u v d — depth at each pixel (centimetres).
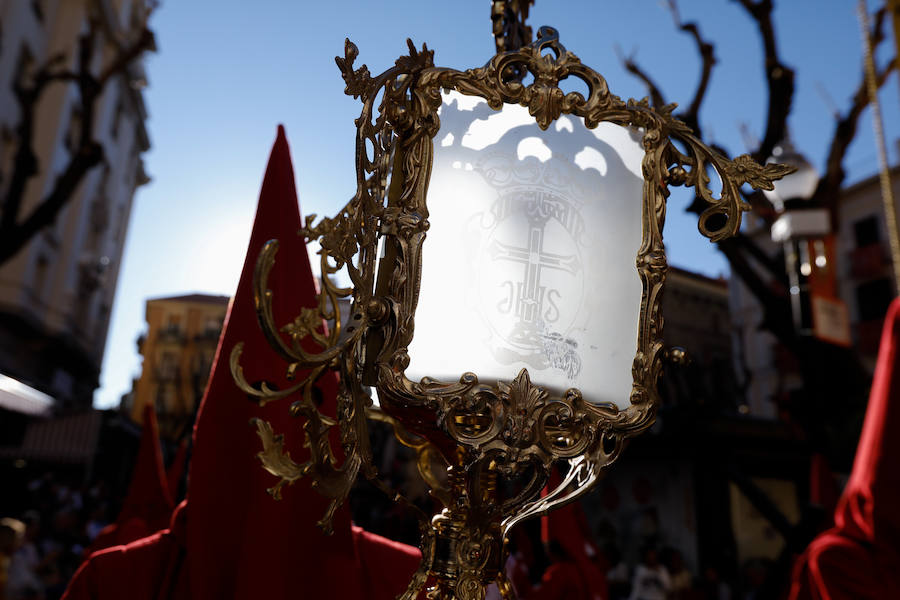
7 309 1590
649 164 85
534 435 72
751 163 84
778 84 499
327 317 64
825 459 370
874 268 1567
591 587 312
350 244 68
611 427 76
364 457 68
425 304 73
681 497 791
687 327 1402
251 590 84
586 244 82
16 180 634
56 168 1620
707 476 769
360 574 95
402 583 97
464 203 78
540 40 85
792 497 807
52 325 1770
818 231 409
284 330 61
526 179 81
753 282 496
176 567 93
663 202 85
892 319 120
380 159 73
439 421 70
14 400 1376
